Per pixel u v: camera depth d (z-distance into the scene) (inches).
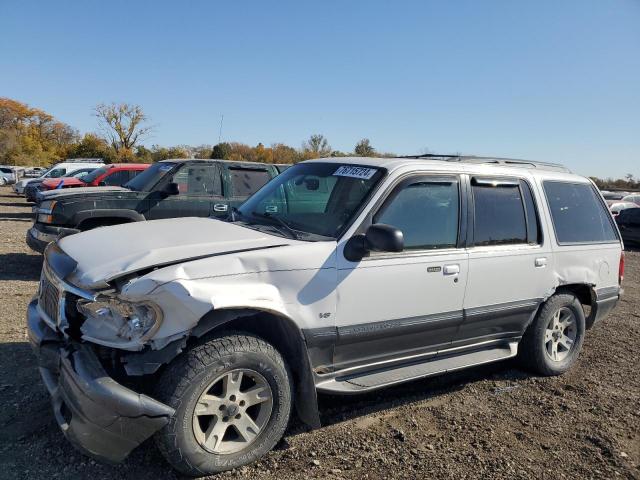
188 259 121.3
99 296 112.7
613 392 185.6
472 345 177.6
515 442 146.7
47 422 139.6
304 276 131.3
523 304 183.0
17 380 163.0
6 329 209.5
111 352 118.6
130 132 2449.6
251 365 121.6
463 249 165.0
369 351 149.3
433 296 156.9
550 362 196.1
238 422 123.2
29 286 288.7
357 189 152.0
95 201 316.2
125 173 597.6
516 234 181.5
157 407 108.0
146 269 117.5
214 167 353.1
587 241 205.3
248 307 120.2
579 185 212.4
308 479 122.4
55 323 124.5
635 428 158.7
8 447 127.6
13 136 2628.0
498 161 197.8
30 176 1270.9
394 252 132.7
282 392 127.0
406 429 150.6
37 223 316.2
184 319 112.1
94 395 104.7
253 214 165.3
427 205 158.9
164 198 332.8
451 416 160.9
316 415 132.7
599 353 227.8
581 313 204.7
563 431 154.8
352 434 145.4
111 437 107.1
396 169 154.8
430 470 130.1
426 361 166.7
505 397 177.3
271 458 130.0
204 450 117.3
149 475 120.5
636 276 432.1
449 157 189.9
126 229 150.5
